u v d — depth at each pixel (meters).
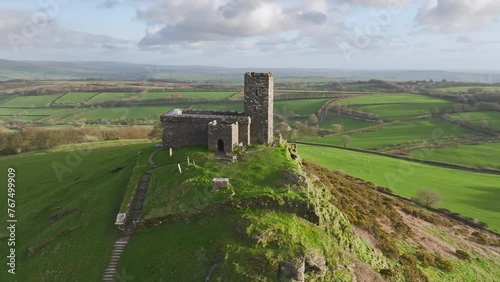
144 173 49.84
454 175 93.38
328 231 40.09
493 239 61.41
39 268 38.09
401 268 44.62
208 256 34.19
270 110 56.06
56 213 48.78
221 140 52.19
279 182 42.94
